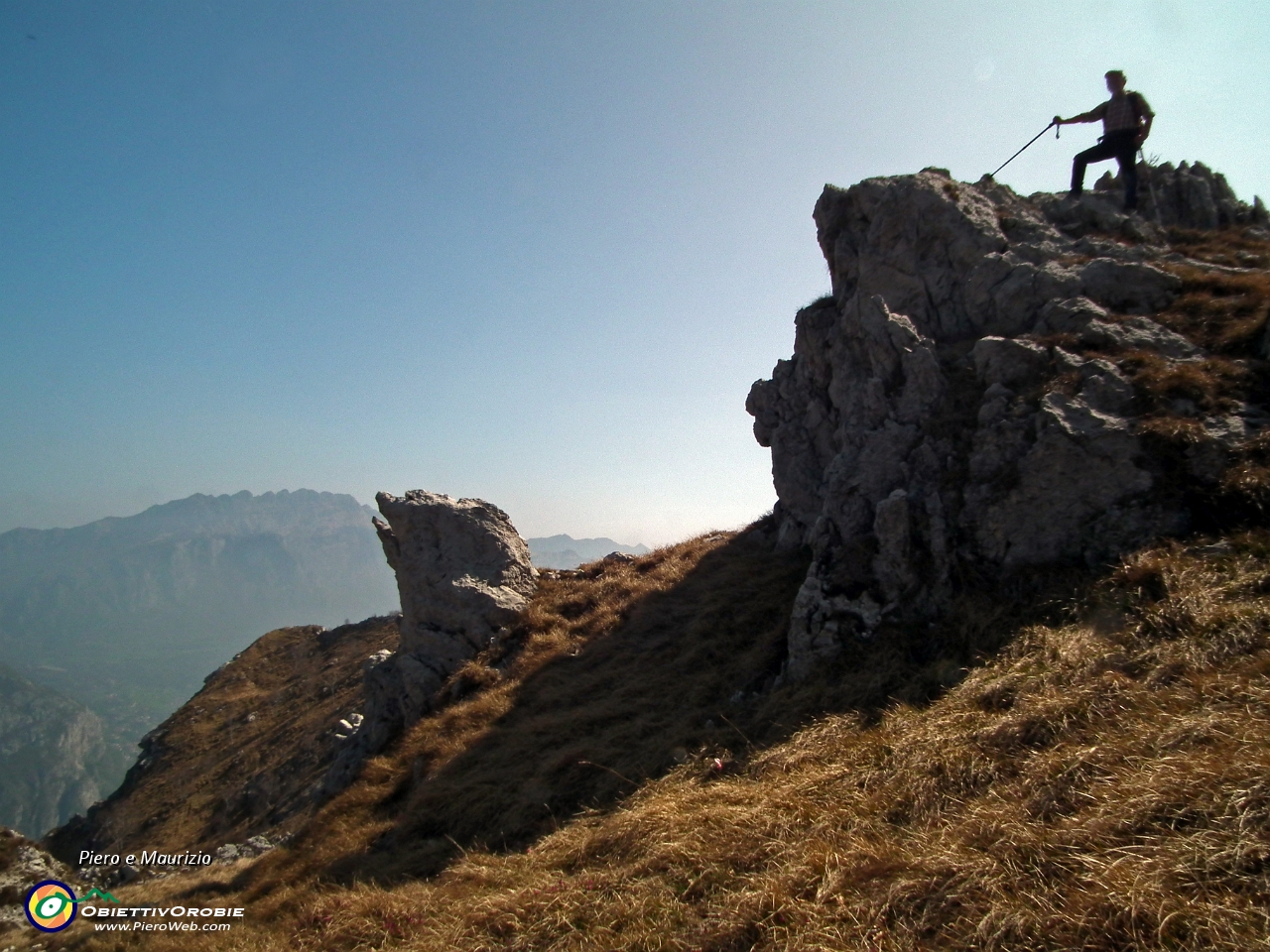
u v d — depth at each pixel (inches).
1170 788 192.5
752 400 720.3
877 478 446.3
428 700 659.4
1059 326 462.0
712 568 657.6
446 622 721.0
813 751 309.0
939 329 529.3
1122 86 577.3
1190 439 347.9
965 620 354.6
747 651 484.4
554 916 255.1
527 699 564.4
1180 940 154.4
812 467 609.3
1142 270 469.4
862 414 493.4
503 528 815.7
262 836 683.4
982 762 247.4
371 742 663.1
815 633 402.6
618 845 290.7
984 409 420.8
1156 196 627.5
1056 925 169.3
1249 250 537.0
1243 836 169.8
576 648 623.2
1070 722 246.8
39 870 556.7
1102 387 389.7
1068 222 584.1
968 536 386.9
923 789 247.1
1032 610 336.5
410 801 473.4
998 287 508.7
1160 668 255.6
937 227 544.7
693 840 266.1
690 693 460.8
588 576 802.8
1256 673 231.6
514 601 730.2
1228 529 318.7
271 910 389.7
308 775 991.0
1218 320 428.1
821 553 443.5
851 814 251.0
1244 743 199.5
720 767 337.4
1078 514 358.6
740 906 218.1
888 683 345.7
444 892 315.6
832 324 604.4
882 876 212.4
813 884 219.9
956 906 189.3
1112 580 319.3
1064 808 209.6
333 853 449.7
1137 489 349.4
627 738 428.5
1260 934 148.3
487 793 427.8
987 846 206.2
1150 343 420.2
